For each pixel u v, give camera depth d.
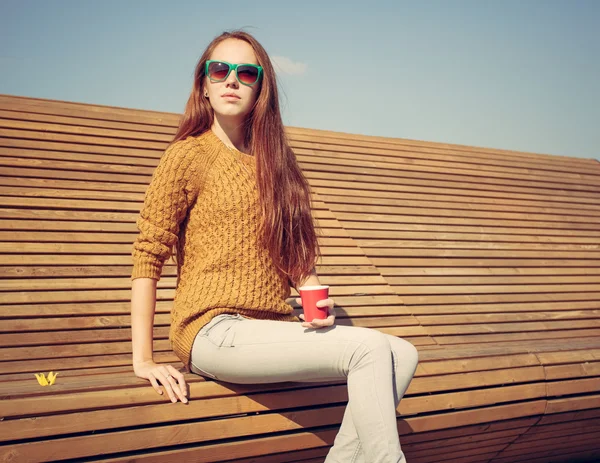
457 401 2.61
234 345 1.97
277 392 2.20
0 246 3.63
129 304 3.58
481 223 5.61
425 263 4.84
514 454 3.10
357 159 5.98
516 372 2.79
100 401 1.92
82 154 4.57
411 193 5.75
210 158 2.21
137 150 4.83
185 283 2.16
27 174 4.21
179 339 2.13
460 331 4.18
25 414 1.83
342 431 1.92
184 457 2.04
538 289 4.93
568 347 3.10
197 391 2.06
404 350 2.05
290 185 2.33
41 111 4.80
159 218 2.11
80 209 4.10
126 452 1.96
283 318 2.24
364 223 5.08
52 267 3.63
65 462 1.88
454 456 2.86
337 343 1.88
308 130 6.21
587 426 3.08
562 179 6.95
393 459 1.72
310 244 2.36
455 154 6.73
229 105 2.29
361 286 4.35
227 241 2.13
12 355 3.10
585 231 6.07
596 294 5.09
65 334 3.30
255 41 2.39
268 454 2.22
